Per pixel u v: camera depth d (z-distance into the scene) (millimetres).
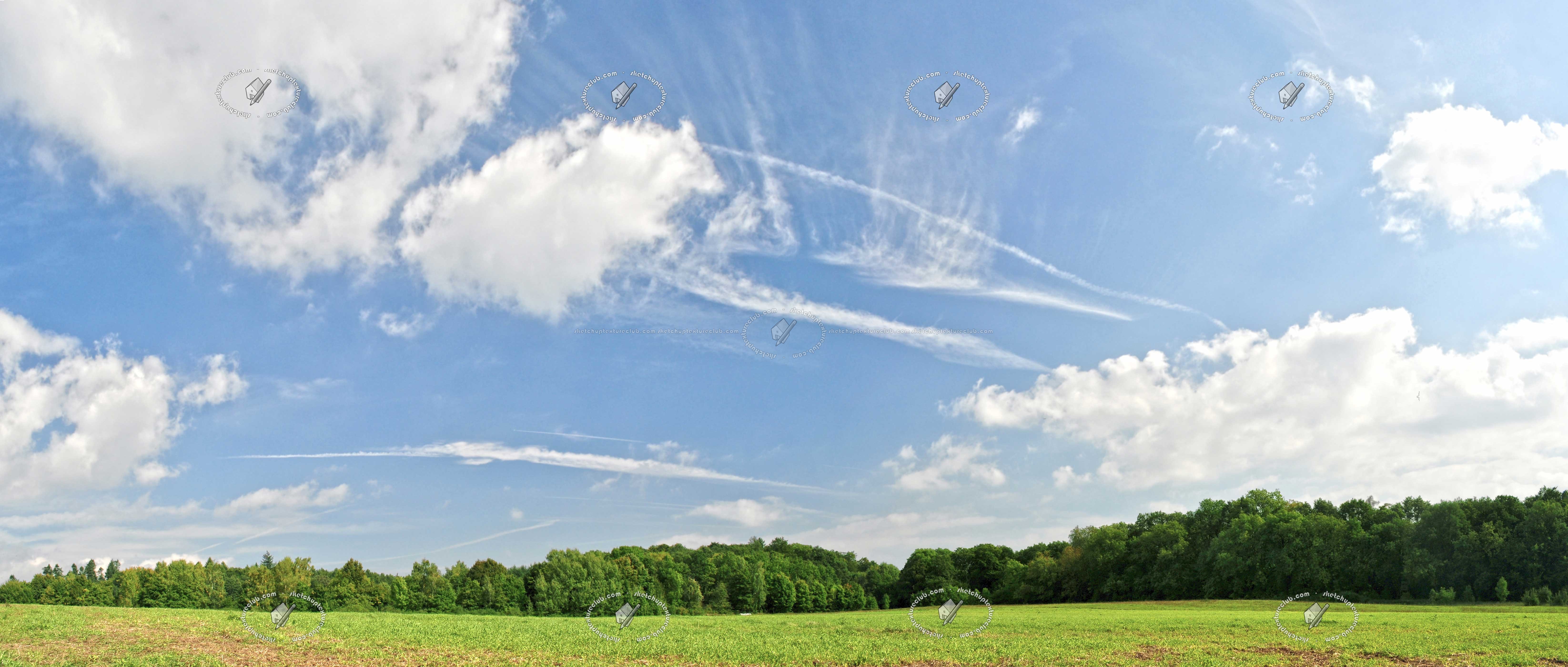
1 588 94750
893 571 198625
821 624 57000
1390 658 36500
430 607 101625
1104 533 125562
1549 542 81875
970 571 149250
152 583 95875
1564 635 42531
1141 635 47156
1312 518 102188
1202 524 115375
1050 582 128875
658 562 147625
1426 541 89812
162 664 32688
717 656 38500
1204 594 107562
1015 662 36719
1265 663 35344
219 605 96875
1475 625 49344
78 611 48562
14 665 31703
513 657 37125
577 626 52406
